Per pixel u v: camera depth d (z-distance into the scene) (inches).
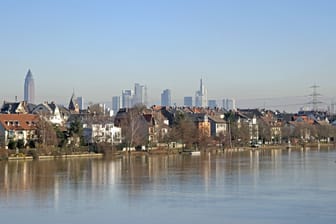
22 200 3479.3
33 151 7160.4
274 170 5516.7
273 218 2883.9
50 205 3289.9
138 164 6397.6
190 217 2920.8
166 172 5315.0
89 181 4520.2
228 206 3225.9
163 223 2787.9
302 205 3245.6
